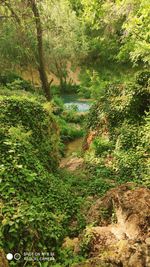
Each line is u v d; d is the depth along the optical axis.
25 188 7.42
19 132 8.91
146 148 10.41
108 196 7.64
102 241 6.45
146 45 13.09
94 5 14.77
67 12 30.09
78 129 17.92
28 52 23.34
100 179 9.77
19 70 27.05
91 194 9.16
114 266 5.37
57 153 11.55
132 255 5.38
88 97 28.70
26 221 6.38
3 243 6.03
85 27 32.31
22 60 25.80
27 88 21.77
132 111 11.86
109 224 7.11
